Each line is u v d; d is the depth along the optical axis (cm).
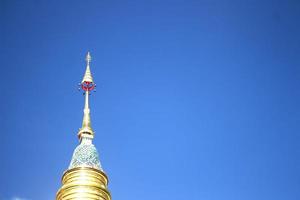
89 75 5297
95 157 4691
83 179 4462
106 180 4634
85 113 5103
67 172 4550
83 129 4966
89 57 5406
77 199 4366
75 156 4681
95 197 4412
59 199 4488
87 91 5241
